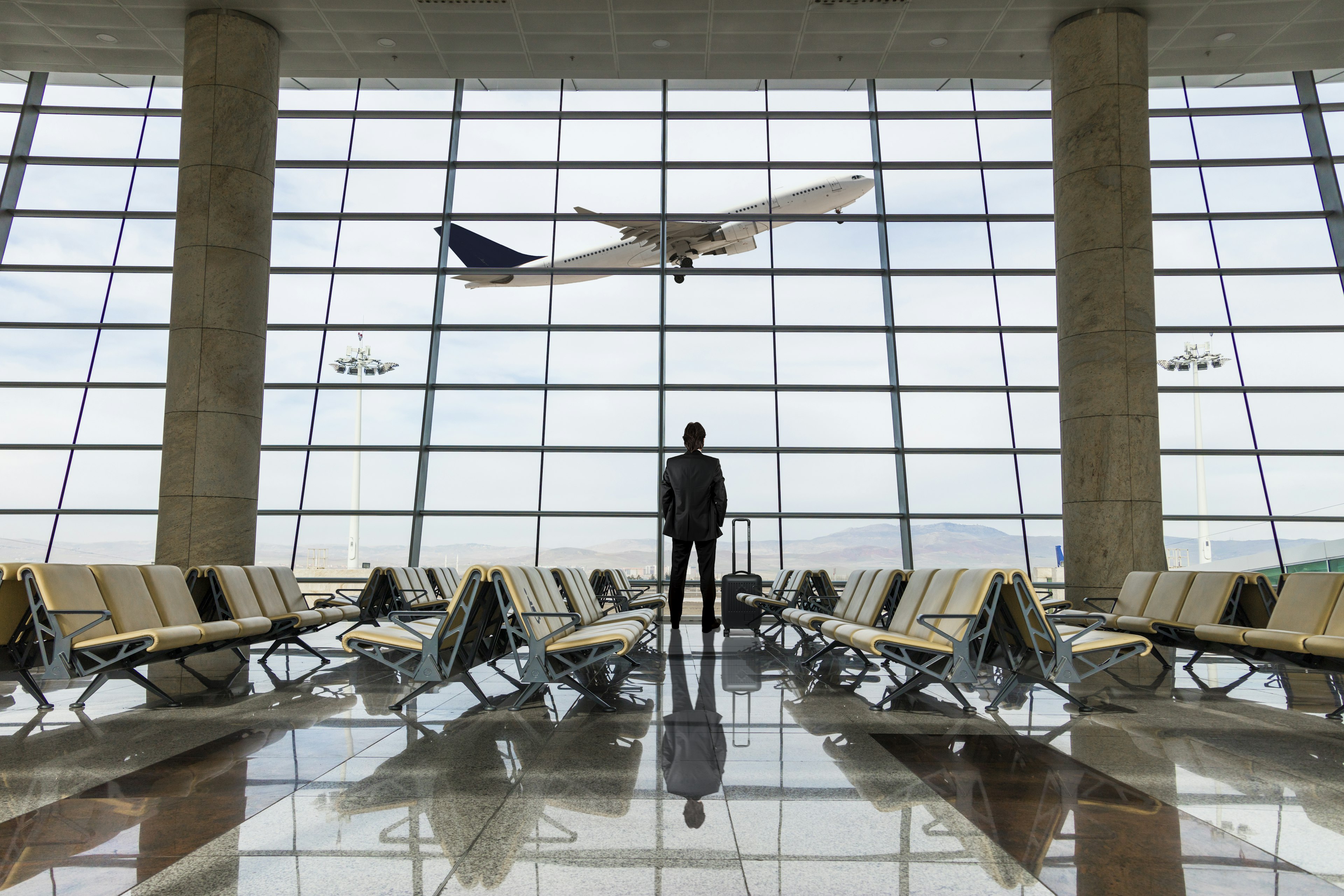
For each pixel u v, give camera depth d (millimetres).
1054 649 4707
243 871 2176
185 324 9812
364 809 2740
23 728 4152
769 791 2980
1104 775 3207
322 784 3053
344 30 10734
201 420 9695
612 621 6336
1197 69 11609
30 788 3000
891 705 4855
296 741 3814
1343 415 13500
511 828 2543
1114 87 10039
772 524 13578
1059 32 10523
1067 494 10016
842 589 13109
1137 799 2885
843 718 4418
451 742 3811
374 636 4719
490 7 10242
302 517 13469
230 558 9727
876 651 4777
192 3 10148
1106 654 7438
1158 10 10242
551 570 5934
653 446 13742
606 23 10609
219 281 9875
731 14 10391
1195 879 2145
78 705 4805
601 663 6867
